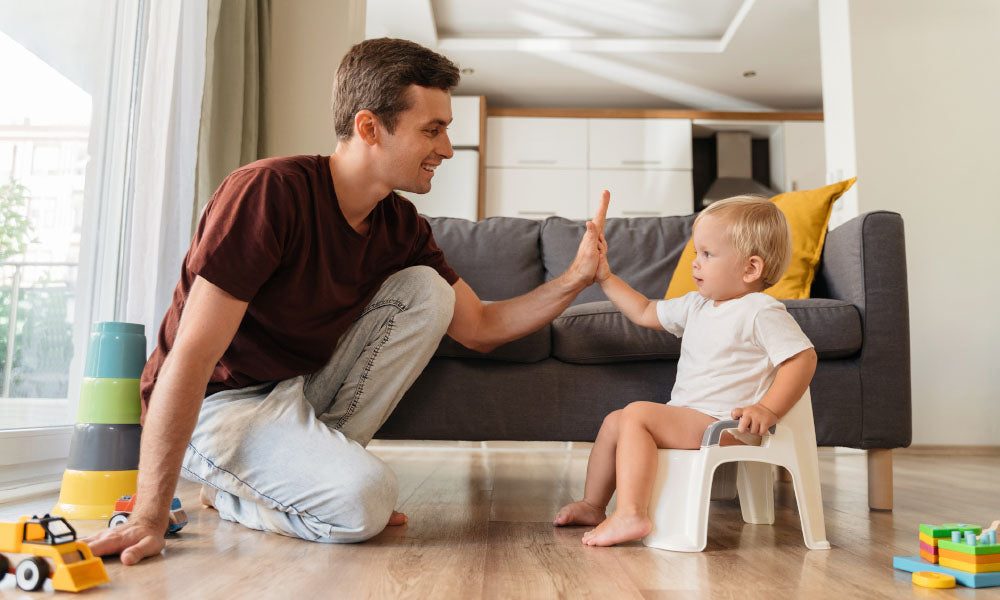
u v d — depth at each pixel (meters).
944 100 3.49
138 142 1.92
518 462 2.79
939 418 3.34
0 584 0.89
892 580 0.99
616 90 5.60
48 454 1.75
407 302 1.39
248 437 1.19
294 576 0.95
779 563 1.08
